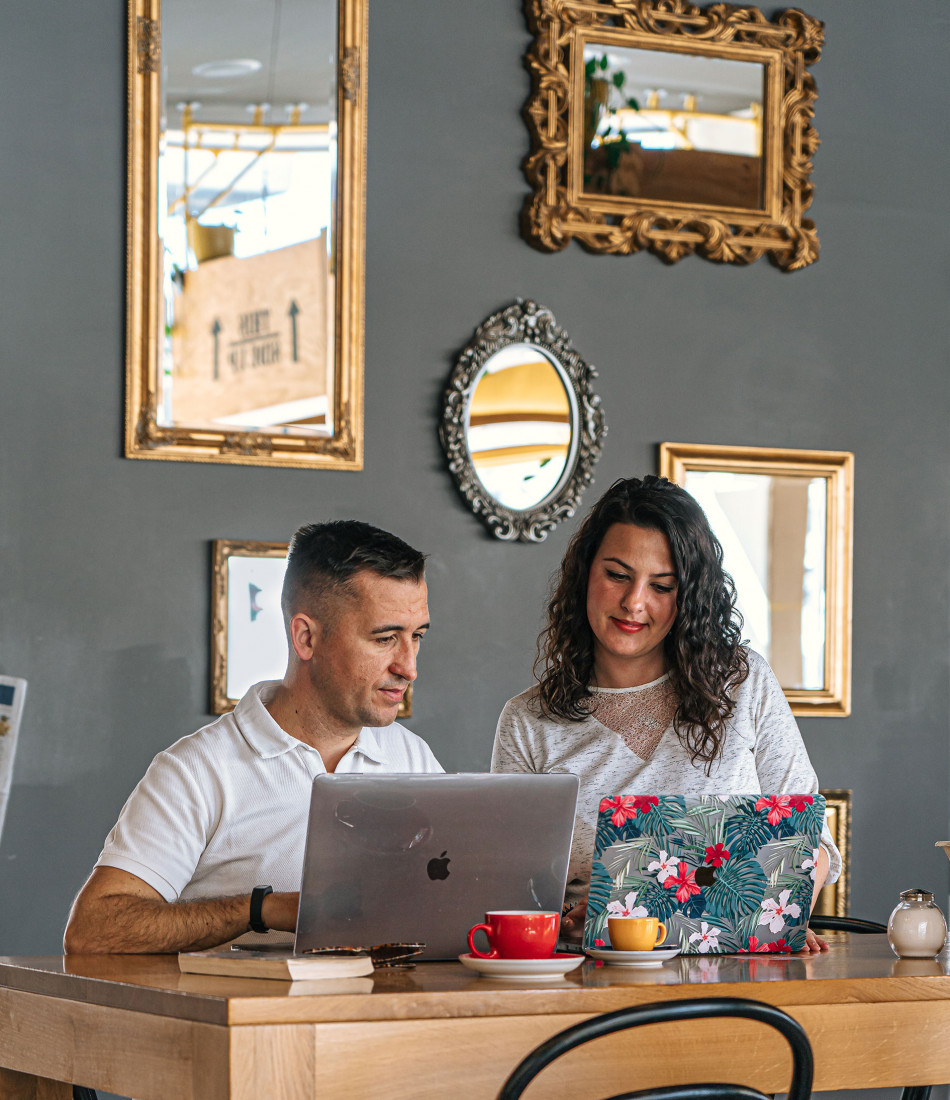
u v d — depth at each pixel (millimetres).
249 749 2357
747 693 2611
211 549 4090
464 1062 1684
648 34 4641
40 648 3902
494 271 4469
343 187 4254
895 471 4895
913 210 4980
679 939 2100
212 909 2125
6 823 3828
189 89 4133
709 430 4684
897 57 4988
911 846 4789
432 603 4312
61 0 4016
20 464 3918
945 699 4883
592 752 2570
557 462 4453
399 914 1952
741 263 4738
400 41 4395
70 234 4000
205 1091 1606
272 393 4184
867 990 1889
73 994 1878
